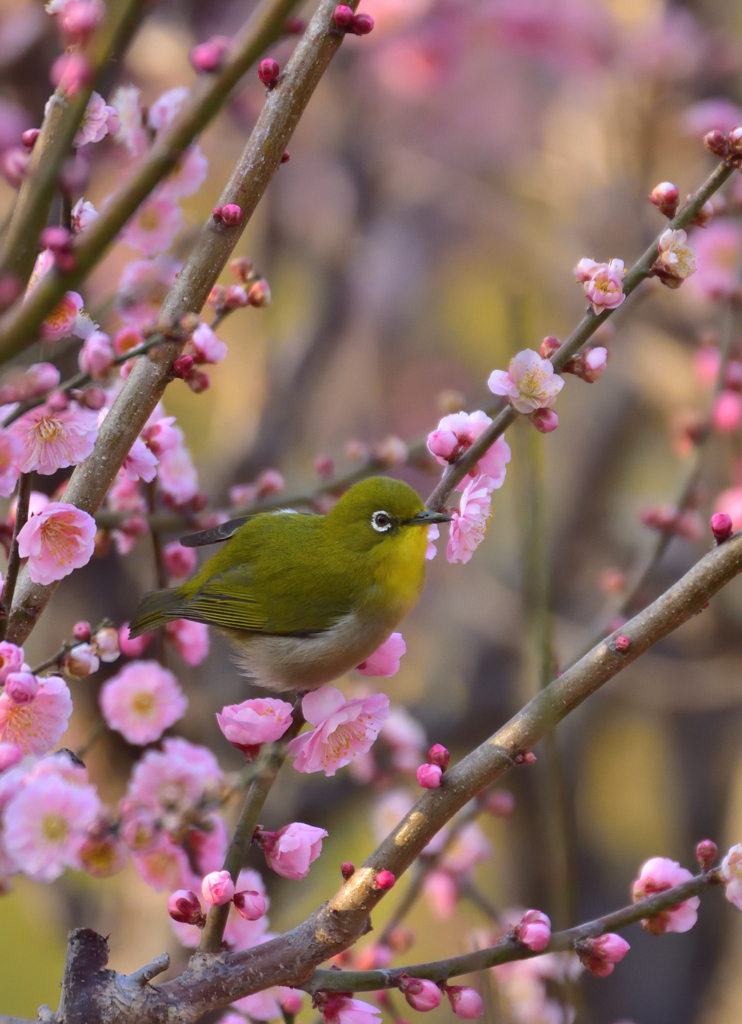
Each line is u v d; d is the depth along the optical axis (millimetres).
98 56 4559
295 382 14477
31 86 12258
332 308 15086
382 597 7754
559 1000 6207
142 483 8750
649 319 14812
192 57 4719
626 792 16547
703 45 15266
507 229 16688
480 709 14414
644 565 9820
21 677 5215
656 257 5977
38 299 4305
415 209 16672
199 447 16328
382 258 16203
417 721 14508
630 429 16328
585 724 14617
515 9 15383
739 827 14430
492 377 5949
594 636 9516
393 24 15742
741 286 10641
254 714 5848
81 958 5312
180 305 5953
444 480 6332
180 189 6594
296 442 15414
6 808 4793
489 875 15281
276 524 8195
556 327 16953
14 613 5914
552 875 5699
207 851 6297
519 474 6336
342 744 5980
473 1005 5383
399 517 7820
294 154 15953
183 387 16547
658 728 15641
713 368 12930
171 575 8625
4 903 15766
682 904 5566
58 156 4547
